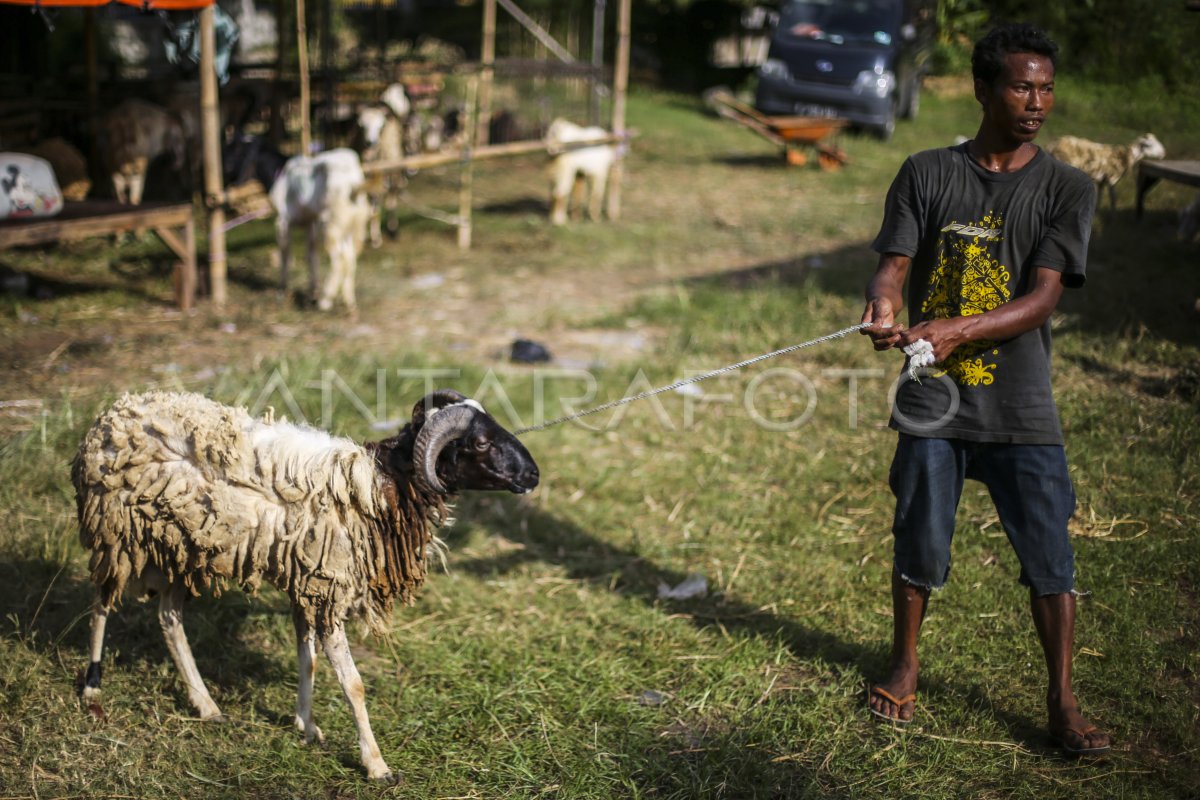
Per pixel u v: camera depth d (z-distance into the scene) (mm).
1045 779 3445
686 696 3994
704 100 21891
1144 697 3820
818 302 8695
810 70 16406
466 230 11109
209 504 3416
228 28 9141
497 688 4016
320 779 3490
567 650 4301
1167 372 6531
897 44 16391
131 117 10359
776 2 23547
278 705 3881
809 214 12422
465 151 10680
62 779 3389
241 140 10008
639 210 12898
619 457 6133
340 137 12227
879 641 4262
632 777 3545
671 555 5094
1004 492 3576
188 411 3531
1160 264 8578
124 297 8734
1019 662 4082
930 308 3607
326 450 3482
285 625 4379
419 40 21375
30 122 10977
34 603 4344
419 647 4289
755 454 6094
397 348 7777
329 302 8695
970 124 16719
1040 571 3516
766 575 4875
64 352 7262
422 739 3707
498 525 5398
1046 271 3375
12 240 7258
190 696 3770
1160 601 4359
